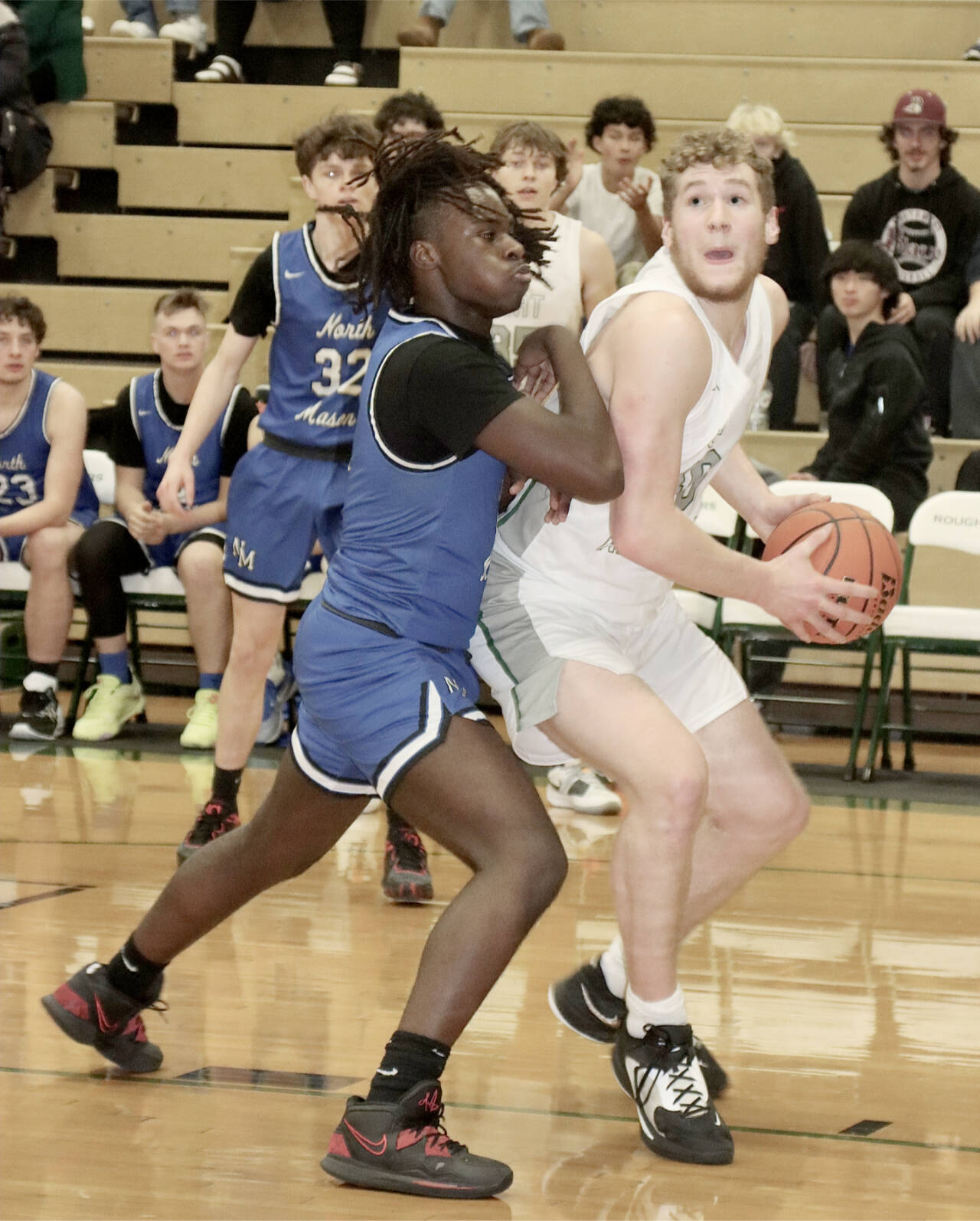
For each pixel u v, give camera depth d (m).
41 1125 3.26
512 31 13.79
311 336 5.71
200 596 8.88
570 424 2.96
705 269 3.27
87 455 9.98
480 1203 2.89
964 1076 3.77
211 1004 4.21
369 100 14.02
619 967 3.74
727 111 13.13
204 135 14.38
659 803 3.18
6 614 11.11
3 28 13.48
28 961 4.52
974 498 8.73
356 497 3.15
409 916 5.31
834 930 5.28
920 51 13.44
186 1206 2.82
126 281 14.08
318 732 3.19
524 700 3.31
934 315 10.79
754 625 8.71
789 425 10.82
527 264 3.09
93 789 7.63
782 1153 3.22
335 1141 3.01
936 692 10.30
